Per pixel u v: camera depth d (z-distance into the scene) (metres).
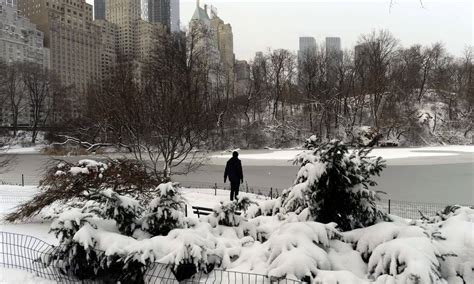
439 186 19.44
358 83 64.19
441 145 52.94
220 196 14.80
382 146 50.28
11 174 24.84
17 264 5.58
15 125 60.22
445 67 74.69
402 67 63.97
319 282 3.92
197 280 4.57
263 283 4.20
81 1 99.88
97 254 4.69
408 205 13.82
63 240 4.94
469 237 4.57
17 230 8.18
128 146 18.47
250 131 55.56
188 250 4.52
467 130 56.56
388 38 97.06
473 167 27.75
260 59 72.50
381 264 4.08
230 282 4.40
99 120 20.50
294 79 66.38
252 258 4.70
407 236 4.41
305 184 5.42
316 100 58.41
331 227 4.85
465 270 4.19
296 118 61.25
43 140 58.12
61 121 50.31
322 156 5.36
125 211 5.33
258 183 20.80
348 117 57.56
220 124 50.56
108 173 9.34
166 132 16.83
